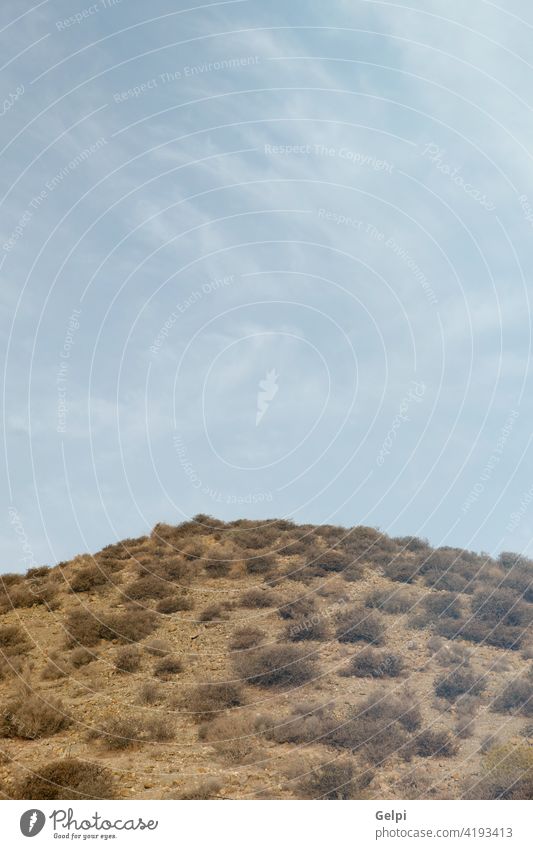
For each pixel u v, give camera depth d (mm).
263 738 13930
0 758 13242
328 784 11492
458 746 13539
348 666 17469
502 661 18016
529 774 11602
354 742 13500
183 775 12219
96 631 19984
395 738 13469
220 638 19516
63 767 11930
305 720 14438
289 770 12266
